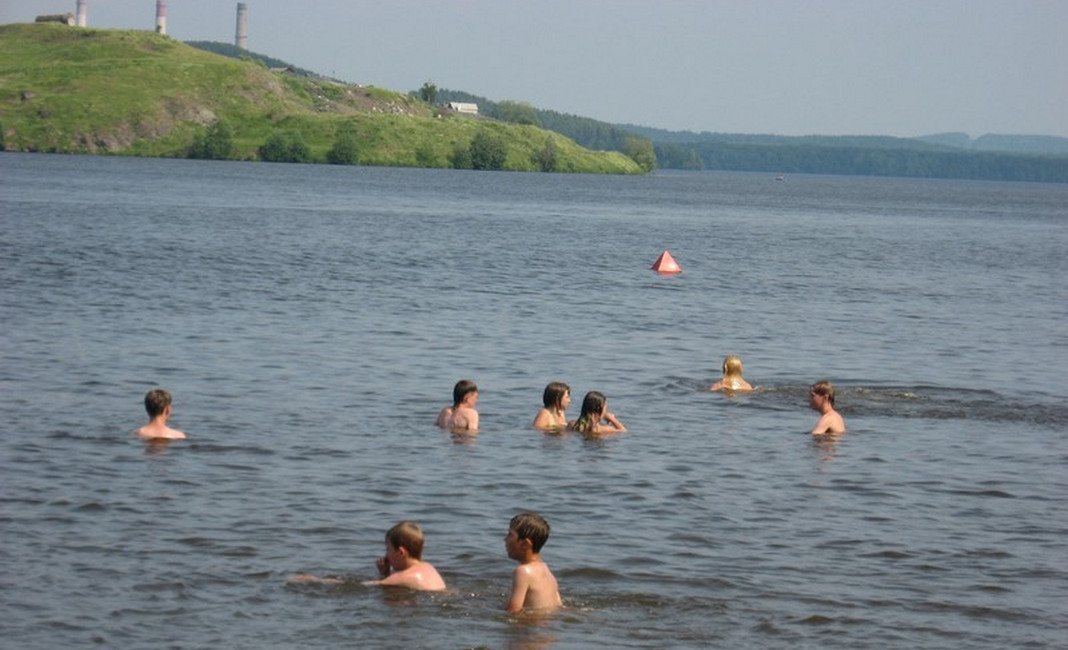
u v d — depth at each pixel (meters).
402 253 61.97
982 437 24.33
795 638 13.80
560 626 13.92
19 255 51.00
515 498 18.83
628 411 25.84
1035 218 154.25
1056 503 19.58
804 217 133.88
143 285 43.56
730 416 25.61
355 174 199.25
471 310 40.94
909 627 14.21
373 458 20.91
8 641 12.96
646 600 14.77
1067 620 14.56
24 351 29.64
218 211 91.00
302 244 64.50
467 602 14.54
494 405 25.92
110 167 179.00
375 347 32.56
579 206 132.25
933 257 78.25
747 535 17.38
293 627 13.63
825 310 46.09
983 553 16.92
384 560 15.30
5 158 193.62
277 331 34.50
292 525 17.05
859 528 17.89
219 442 21.52
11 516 16.91
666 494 19.33
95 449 20.69
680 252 73.38
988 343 38.59
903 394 28.50
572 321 39.44
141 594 14.38
